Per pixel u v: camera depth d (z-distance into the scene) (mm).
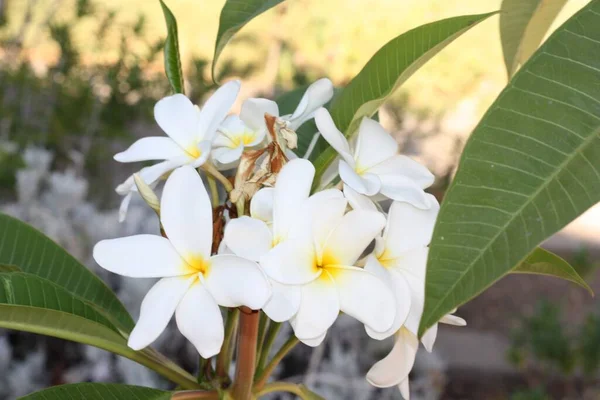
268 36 2918
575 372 1778
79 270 601
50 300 503
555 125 401
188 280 462
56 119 1625
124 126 1643
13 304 489
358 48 3342
